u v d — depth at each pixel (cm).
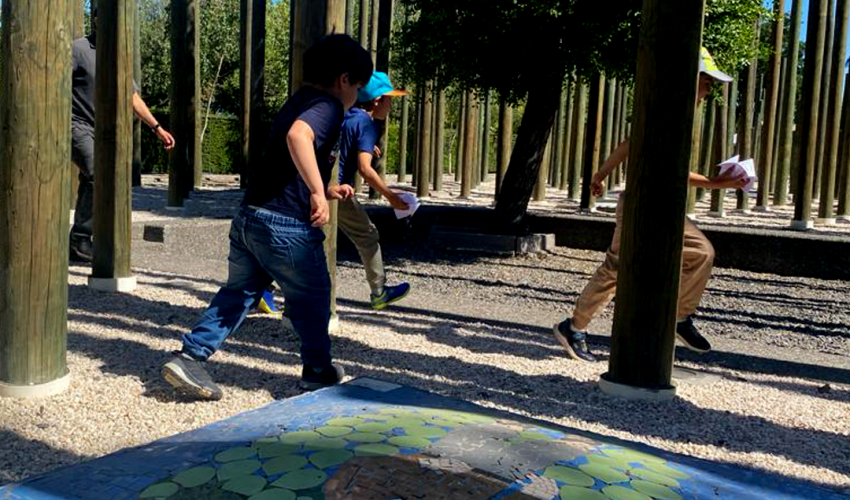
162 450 251
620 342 407
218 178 2141
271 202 353
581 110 1543
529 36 832
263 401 373
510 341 520
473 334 534
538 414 377
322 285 372
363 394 322
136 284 621
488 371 445
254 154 1488
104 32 569
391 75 1764
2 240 351
